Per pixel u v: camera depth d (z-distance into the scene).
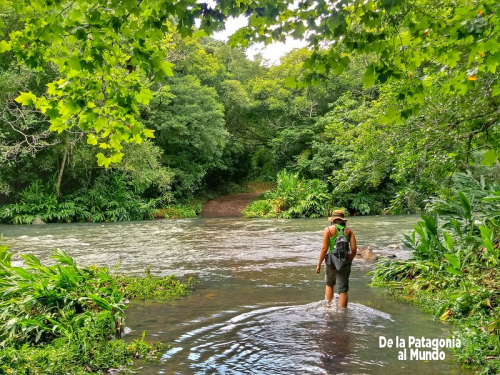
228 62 39.97
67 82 3.37
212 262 9.65
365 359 3.94
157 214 25.50
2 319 4.63
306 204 24.33
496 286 5.39
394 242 12.37
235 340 4.50
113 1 3.00
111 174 25.58
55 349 4.04
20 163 22.52
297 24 3.12
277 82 32.75
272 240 13.67
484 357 3.80
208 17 3.01
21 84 18.73
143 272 8.48
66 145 21.69
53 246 12.37
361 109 8.25
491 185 8.55
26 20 3.22
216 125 28.80
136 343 4.29
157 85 26.14
